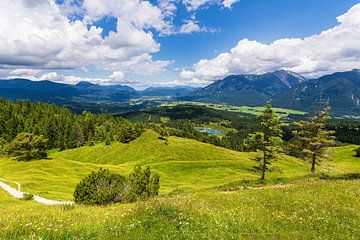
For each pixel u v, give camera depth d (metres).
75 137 170.38
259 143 59.16
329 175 39.22
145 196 31.09
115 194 30.61
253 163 107.75
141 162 121.81
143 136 155.88
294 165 107.69
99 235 9.82
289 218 14.27
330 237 11.58
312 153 60.00
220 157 135.88
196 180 83.75
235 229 11.86
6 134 166.00
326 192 21.39
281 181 38.81
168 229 10.62
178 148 141.00
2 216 12.52
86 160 144.25
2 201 44.97
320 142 58.84
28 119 179.38
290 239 11.09
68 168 97.44
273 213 15.40
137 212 12.55
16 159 113.31
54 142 171.62
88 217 12.97
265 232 11.95
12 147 118.75
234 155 143.62
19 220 11.28
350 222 13.57
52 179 77.06
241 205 18.44
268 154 59.19
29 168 95.06
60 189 65.50
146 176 34.03
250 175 88.00
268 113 58.56
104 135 176.38
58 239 9.40
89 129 181.75
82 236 9.73
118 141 159.00
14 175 82.81
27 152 112.31
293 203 18.03
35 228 10.05
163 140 151.38
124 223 11.17
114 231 10.27
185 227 11.01
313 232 12.09
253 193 23.78
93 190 30.11
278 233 11.77
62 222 11.38
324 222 13.53
